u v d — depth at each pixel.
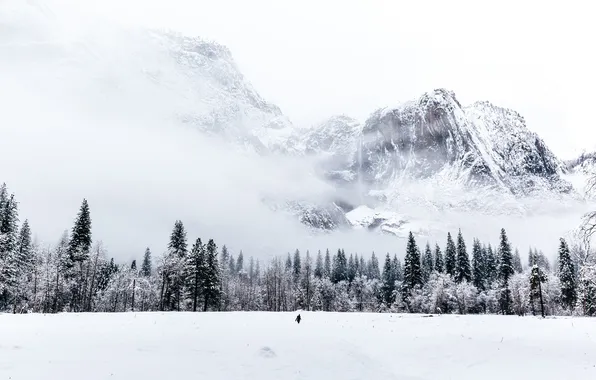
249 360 16.89
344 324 30.62
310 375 15.72
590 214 18.09
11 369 13.31
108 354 16.31
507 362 18.67
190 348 18.52
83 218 64.75
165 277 65.06
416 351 20.86
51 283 59.34
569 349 20.89
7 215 57.53
